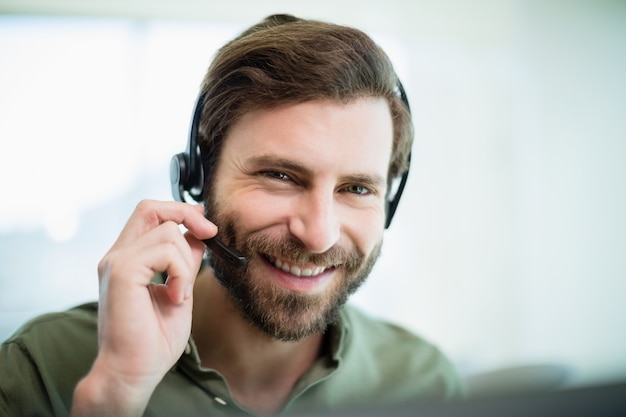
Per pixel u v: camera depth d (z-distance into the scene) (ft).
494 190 6.40
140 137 5.82
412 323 6.15
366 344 2.86
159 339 1.85
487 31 6.30
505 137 6.39
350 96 1.95
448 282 6.27
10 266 5.44
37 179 5.60
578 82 6.25
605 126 6.28
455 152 6.41
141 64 5.86
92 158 5.75
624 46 6.12
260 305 2.12
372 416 1.21
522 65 6.32
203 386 2.22
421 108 6.32
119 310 1.79
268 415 2.36
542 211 6.32
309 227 1.96
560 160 6.36
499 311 6.21
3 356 2.37
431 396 2.75
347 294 2.24
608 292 6.11
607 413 1.26
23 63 5.62
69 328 2.54
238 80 2.03
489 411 1.23
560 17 6.21
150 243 1.86
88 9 5.71
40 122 5.65
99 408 1.77
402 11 6.23
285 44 1.98
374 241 2.18
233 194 2.06
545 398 1.25
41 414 2.30
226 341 2.35
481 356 6.10
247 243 2.06
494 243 6.35
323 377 2.40
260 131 1.97
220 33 5.94
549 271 6.28
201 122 2.23
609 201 6.23
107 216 5.72
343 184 2.05
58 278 5.56
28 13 5.59
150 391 1.85
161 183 5.79
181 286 1.87
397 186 2.47
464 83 6.36
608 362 5.85
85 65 5.77
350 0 6.15
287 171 1.98
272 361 2.38
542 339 6.15
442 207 6.34
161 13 5.83
